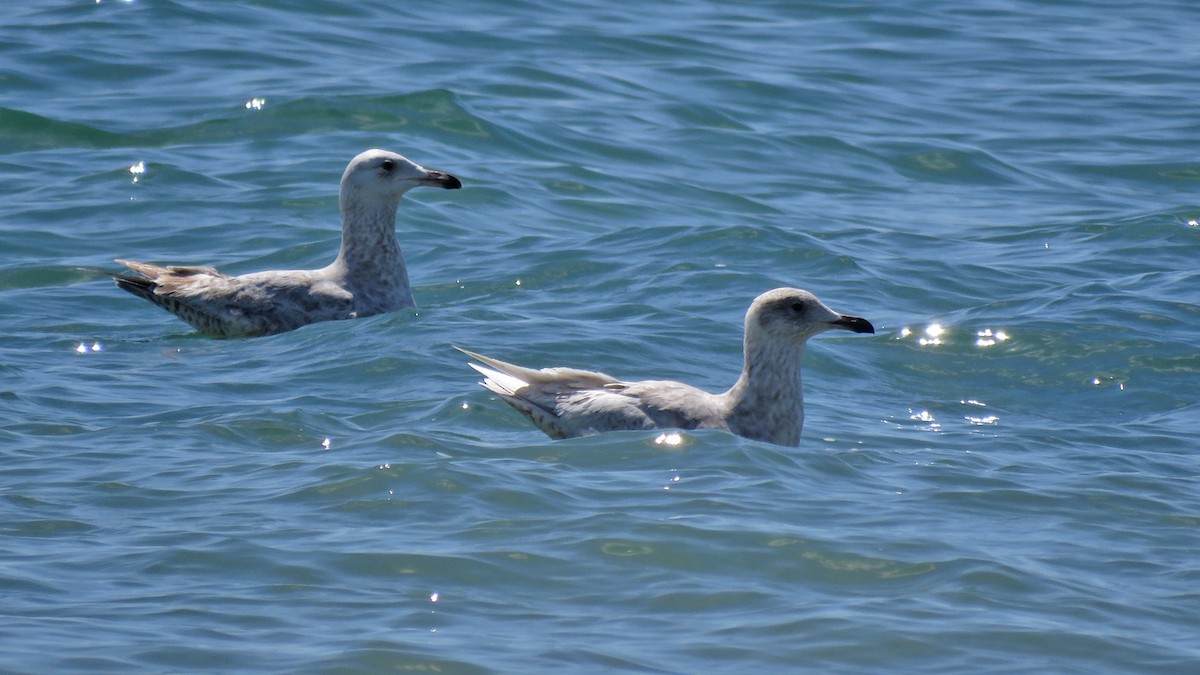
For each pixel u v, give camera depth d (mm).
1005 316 17938
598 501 11023
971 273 20219
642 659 8633
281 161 24125
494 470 11547
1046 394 15961
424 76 28062
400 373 15102
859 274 19859
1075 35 33781
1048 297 18797
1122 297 18578
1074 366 16531
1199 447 13734
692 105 27750
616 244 21031
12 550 10016
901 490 11703
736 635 8992
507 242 21219
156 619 8969
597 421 12750
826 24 33625
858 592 9672
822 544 10312
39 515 10695
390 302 18484
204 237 21234
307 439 12766
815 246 20812
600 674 8398
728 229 21375
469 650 8656
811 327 13000
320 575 9680
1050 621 9273
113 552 10008
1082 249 21375
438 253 20734
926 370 16594
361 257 18438
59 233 21062
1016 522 11070
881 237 21938
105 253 20516
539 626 9062
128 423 13289
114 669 8273
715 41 31750
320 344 16609
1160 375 16219
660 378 15469
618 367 15719
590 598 9477
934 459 12742
